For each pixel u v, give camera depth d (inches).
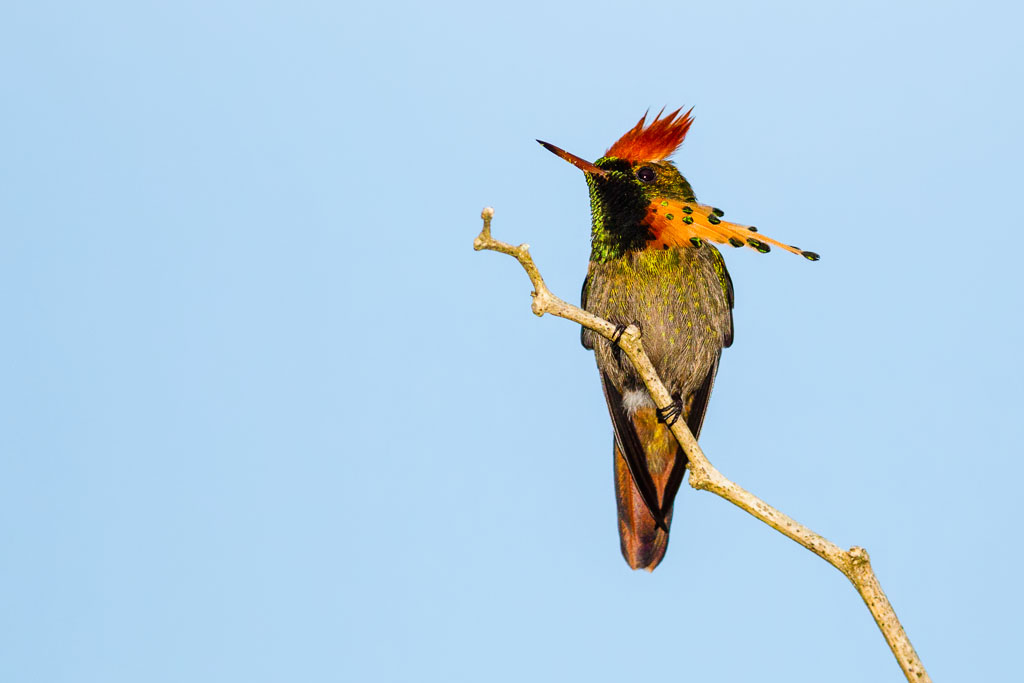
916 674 217.8
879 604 223.3
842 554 230.2
